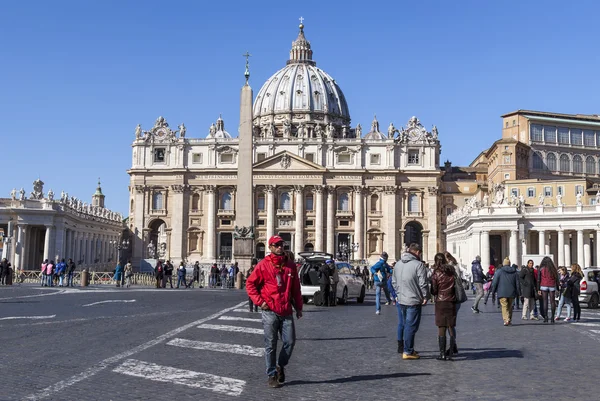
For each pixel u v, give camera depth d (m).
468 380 12.95
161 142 124.31
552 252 84.69
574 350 17.25
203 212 123.38
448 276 15.64
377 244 123.06
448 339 19.92
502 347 17.86
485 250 78.19
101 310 28.20
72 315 25.50
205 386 12.19
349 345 18.19
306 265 37.62
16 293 41.31
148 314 26.52
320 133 135.62
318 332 21.64
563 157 126.69
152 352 16.05
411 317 15.58
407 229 127.94
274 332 12.42
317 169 121.75
